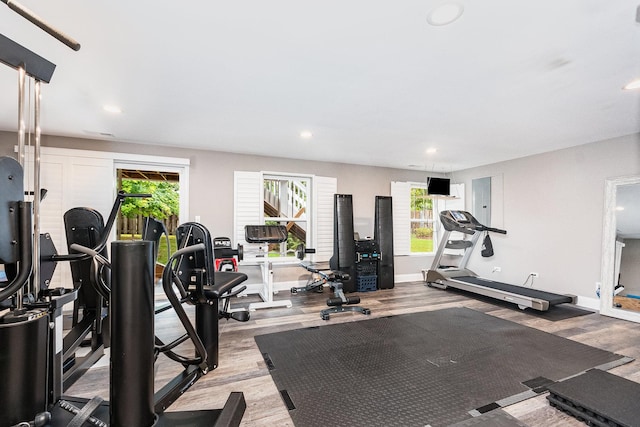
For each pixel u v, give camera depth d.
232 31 1.69
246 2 1.45
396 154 4.79
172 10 1.51
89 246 2.19
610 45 1.82
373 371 2.33
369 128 3.47
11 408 1.21
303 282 5.14
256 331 3.16
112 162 4.02
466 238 5.73
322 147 4.36
